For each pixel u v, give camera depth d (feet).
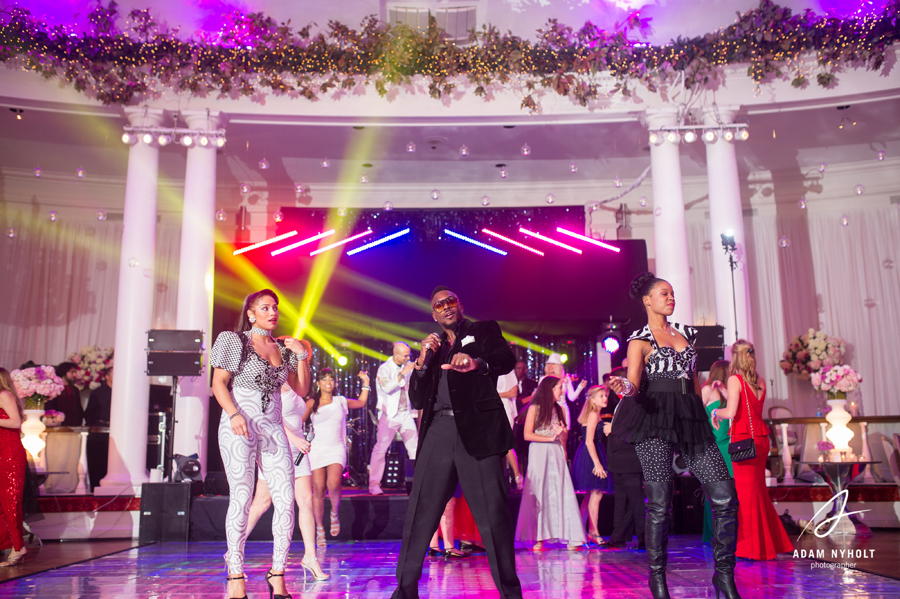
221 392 11.80
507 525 9.93
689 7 27.58
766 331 36.42
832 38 25.73
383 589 13.65
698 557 17.65
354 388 38.32
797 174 37.09
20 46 25.72
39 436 25.21
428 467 10.25
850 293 35.91
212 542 22.97
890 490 25.14
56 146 32.73
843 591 12.75
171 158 34.19
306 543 14.97
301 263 36.91
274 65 27.09
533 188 38.68
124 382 26.21
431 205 38.78
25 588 13.89
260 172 36.55
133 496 25.05
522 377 32.30
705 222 37.86
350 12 28.22
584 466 21.22
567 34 28.19
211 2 26.99
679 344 11.39
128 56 26.43
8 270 35.88
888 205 35.88
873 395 34.91
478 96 28.58
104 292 36.94
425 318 36.42
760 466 17.42
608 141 32.32
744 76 27.81
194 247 27.32
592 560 17.30
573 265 36.47
